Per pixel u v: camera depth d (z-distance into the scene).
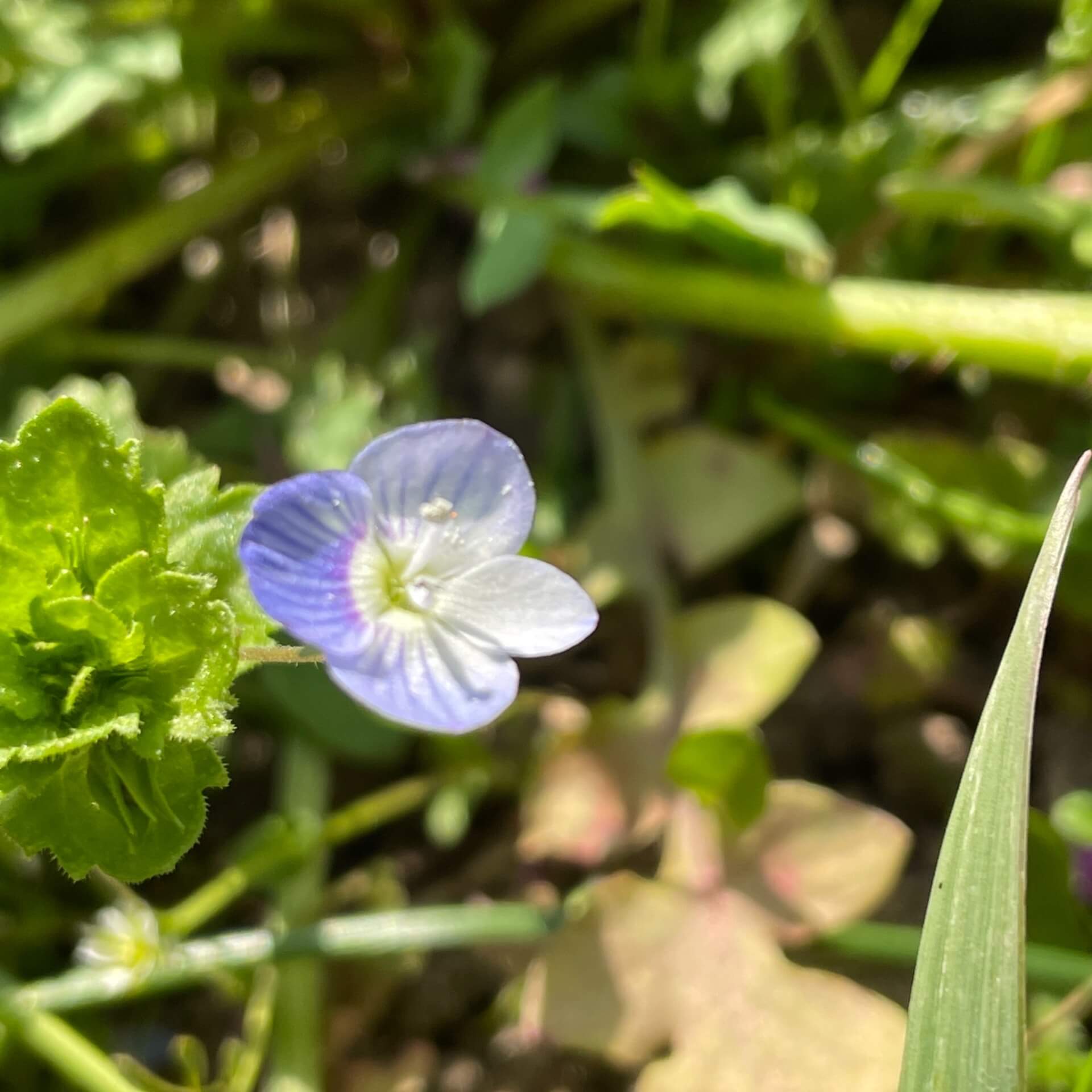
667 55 0.08
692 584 0.07
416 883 0.07
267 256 0.08
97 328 0.08
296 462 0.07
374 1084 0.06
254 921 0.06
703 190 0.08
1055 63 0.07
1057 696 0.07
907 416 0.07
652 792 0.06
